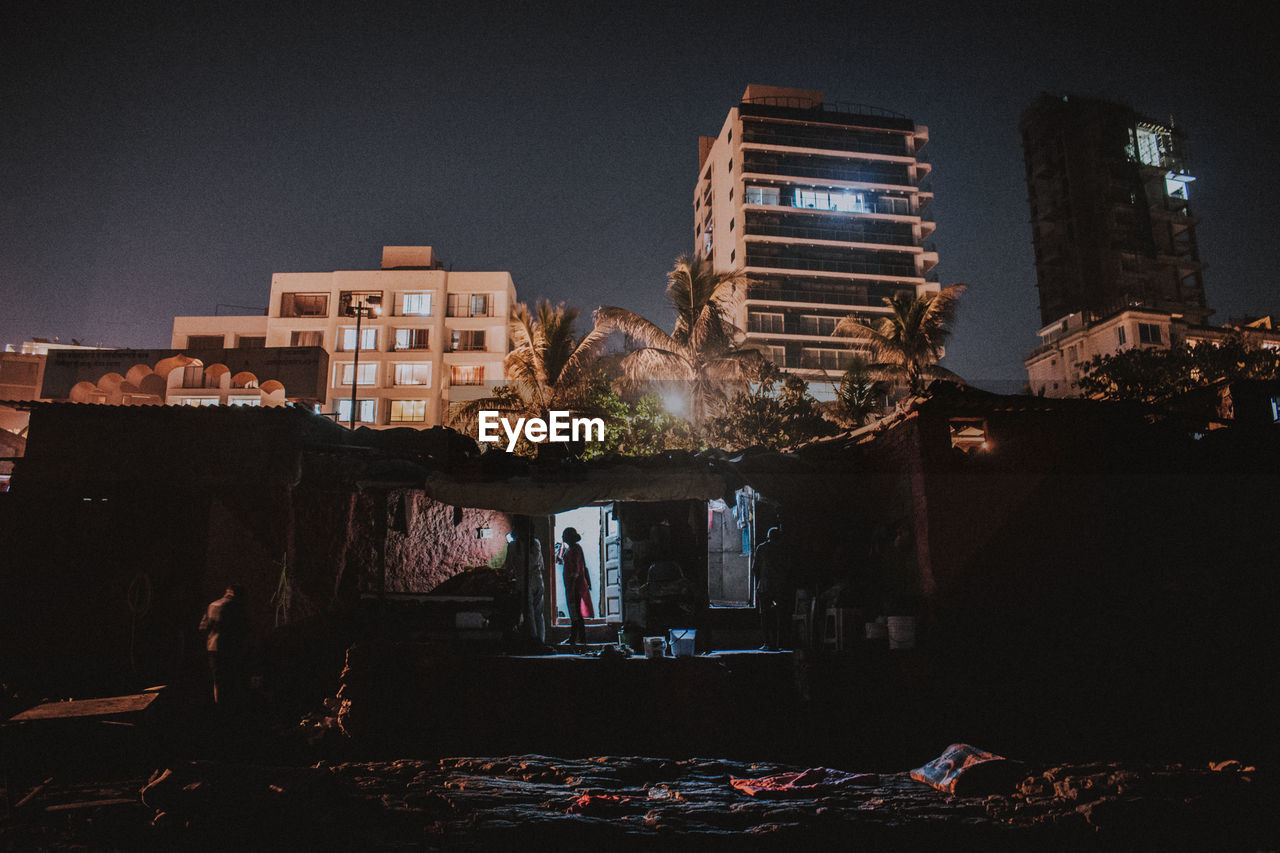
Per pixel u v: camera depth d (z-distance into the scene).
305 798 7.04
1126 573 13.92
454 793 7.93
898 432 14.65
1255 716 11.55
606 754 10.70
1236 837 6.97
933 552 13.19
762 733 11.12
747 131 69.94
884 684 11.50
